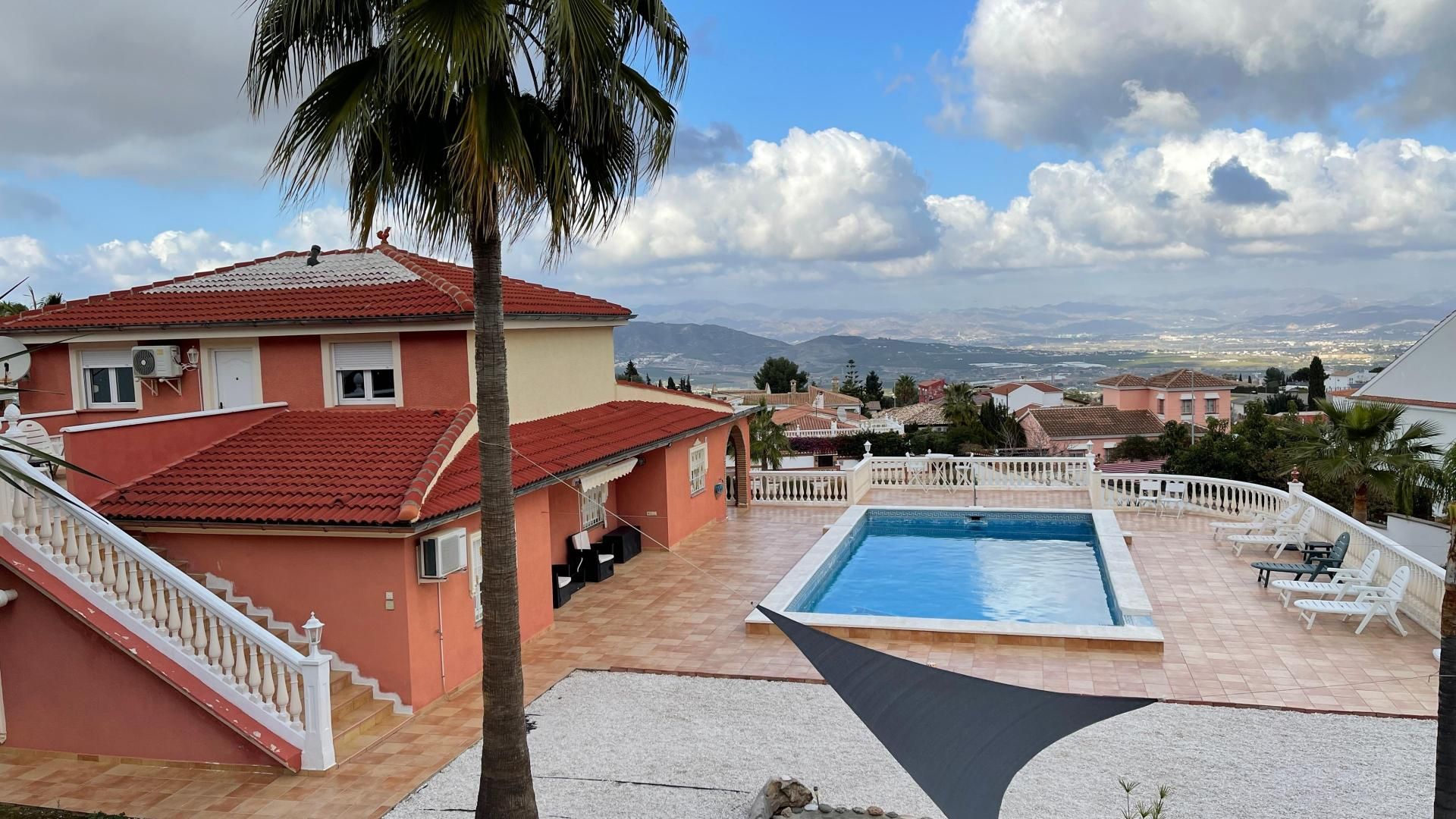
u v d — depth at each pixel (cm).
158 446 1521
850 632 1666
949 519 2888
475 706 1401
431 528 1343
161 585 1212
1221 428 7881
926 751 878
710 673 1494
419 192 986
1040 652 1562
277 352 1798
